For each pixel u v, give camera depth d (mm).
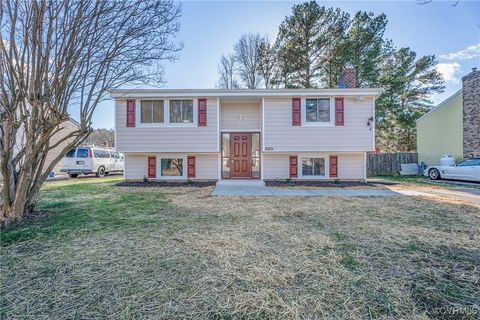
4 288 2355
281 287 2393
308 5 17531
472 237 3826
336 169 11375
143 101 10906
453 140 15281
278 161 11547
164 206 6051
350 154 11430
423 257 3082
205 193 8148
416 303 2154
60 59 4242
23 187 4656
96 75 4859
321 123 10875
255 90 10680
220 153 11656
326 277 2580
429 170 13172
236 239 3691
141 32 5016
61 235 3832
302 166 11500
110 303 2135
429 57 21953
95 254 3133
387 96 19047
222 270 2721
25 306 2098
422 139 17297
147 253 3170
